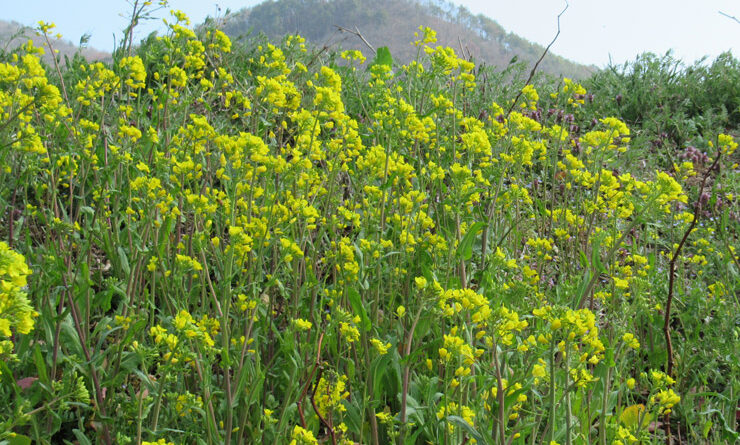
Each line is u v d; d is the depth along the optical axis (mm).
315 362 2270
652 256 3297
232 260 2271
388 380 2785
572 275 3617
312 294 2771
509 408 2289
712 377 3375
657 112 8062
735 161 6348
